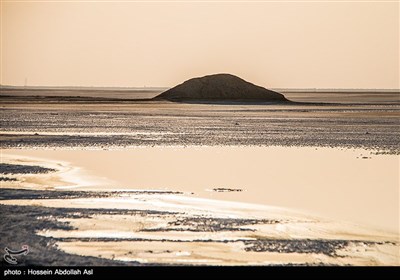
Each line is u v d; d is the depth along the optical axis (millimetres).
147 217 52094
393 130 148625
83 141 118312
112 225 49031
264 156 98312
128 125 160875
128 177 74312
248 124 168625
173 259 40531
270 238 45969
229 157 96562
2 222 49312
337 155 100062
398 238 46656
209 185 69500
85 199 59656
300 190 67250
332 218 53281
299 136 133125
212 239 45406
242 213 54500
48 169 79438
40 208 54875
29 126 153500
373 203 60406
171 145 114062
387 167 86312
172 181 71875
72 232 46719
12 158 90625
